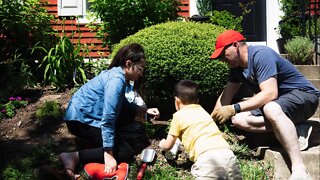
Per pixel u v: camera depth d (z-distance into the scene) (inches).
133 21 259.4
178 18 276.2
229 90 173.2
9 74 231.8
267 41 319.3
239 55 160.9
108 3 256.2
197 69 190.1
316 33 258.4
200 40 196.7
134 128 163.5
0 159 169.8
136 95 176.9
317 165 160.1
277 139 159.2
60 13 302.0
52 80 230.7
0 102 215.8
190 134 145.9
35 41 253.8
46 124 195.8
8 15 243.0
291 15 308.0
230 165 140.6
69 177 150.3
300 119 163.0
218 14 269.7
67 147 178.2
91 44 282.4
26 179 155.7
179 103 153.8
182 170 163.5
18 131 192.7
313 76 239.5
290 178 149.8
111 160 150.0
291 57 255.9
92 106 156.4
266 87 156.6
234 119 168.6
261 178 158.1
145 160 160.6
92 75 243.9
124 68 155.3
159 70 189.3
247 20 327.6
